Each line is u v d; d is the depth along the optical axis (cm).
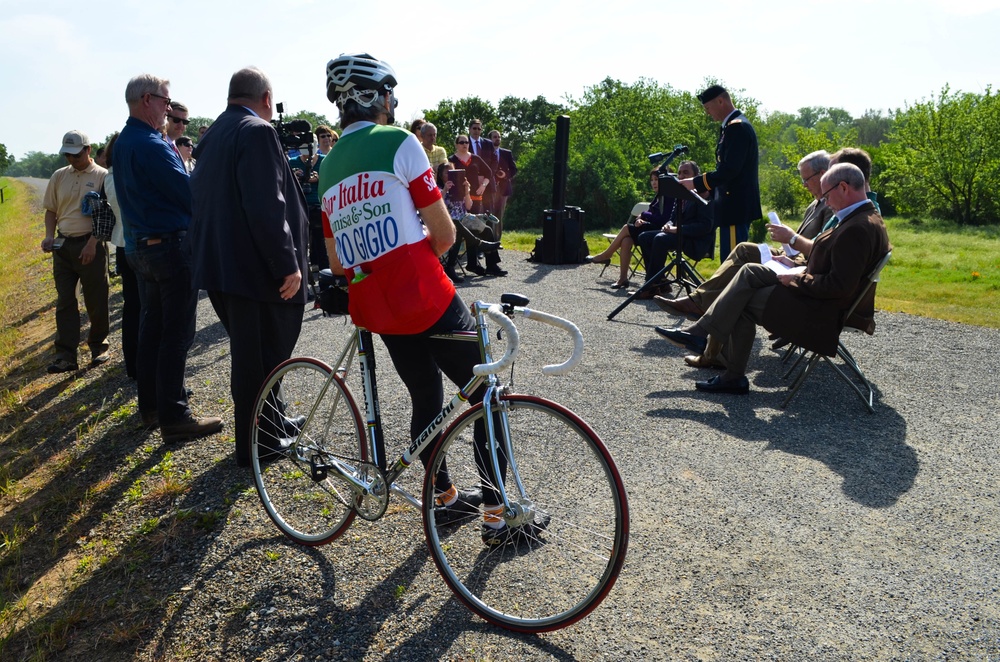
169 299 423
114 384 579
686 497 335
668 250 746
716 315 461
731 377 471
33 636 282
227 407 487
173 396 432
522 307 249
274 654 248
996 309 749
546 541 295
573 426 239
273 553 309
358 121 267
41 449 473
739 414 438
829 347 432
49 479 426
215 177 348
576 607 238
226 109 363
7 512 397
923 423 421
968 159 3725
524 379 505
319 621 262
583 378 507
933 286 1120
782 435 405
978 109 3756
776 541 298
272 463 379
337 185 265
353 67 263
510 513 260
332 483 318
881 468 363
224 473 386
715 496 336
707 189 685
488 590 269
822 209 536
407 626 256
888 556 287
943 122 3825
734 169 659
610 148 3981
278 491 353
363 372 292
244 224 348
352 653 244
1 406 582
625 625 250
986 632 241
